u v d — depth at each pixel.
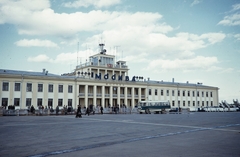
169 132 14.28
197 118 30.47
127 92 72.62
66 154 7.99
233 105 98.94
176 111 64.31
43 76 54.97
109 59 72.19
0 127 17.34
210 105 87.75
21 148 9.12
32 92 53.44
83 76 64.69
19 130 15.34
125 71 72.19
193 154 7.99
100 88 67.31
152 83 73.12
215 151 8.50
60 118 30.22
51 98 56.00
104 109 51.59
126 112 54.34
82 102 63.22
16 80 51.56
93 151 8.49
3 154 8.03
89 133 13.80
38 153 8.17
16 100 51.28
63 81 58.06
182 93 80.31
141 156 7.67
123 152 8.30
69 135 12.91
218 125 19.14
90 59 73.19
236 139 11.41
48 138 11.77
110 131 14.83
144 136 12.50
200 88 85.38
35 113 41.41
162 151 8.48
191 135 12.88
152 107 55.53
